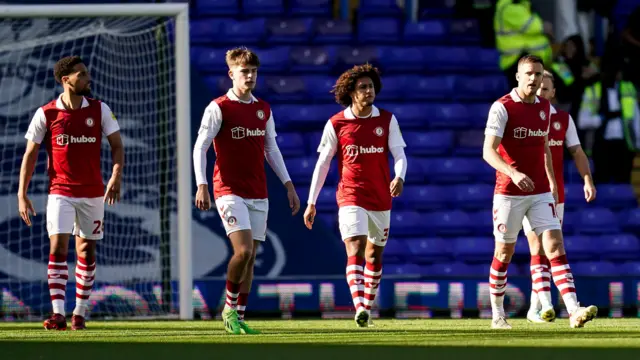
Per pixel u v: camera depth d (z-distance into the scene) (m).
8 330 27.48
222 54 50.94
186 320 35.59
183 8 37.00
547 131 25.88
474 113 50.62
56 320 27.38
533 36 51.94
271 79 50.53
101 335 24.02
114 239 43.16
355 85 26.75
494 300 27.23
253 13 52.88
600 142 50.12
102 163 44.06
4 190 43.88
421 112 50.41
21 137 44.84
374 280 28.44
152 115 44.94
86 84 26.77
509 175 24.47
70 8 36.34
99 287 39.09
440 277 36.72
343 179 27.11
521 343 19.42
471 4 53.81
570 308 24.58
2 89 45.22
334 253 43.91
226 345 19.45
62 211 27.11
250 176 24.42
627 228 48.31
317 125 49.66
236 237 23.98
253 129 24.38
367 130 26.83
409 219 47.12
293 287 36.94
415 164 49.00
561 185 30.50
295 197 25.64
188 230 36.44
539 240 28.33
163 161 40.94
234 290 24.39
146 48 45.19
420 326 28.16
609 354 16.77
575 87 50.38
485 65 52.06
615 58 51.75
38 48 45.69
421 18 53.97
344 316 36.97
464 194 48.12
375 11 53.34
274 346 19.08
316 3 53.38
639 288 36.91
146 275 43.09
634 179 50.41
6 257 43.06
